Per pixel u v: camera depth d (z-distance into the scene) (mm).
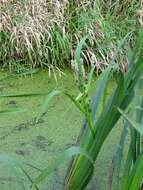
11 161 1451
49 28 3564
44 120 2762
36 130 2646
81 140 1591
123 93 1452
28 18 3594
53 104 2959
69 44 3545
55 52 3516
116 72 1554
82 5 3732
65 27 3666
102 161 2293
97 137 1540
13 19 3592
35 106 2918
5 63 3490
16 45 3502
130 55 1495
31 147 2461
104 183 2117
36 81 3336
